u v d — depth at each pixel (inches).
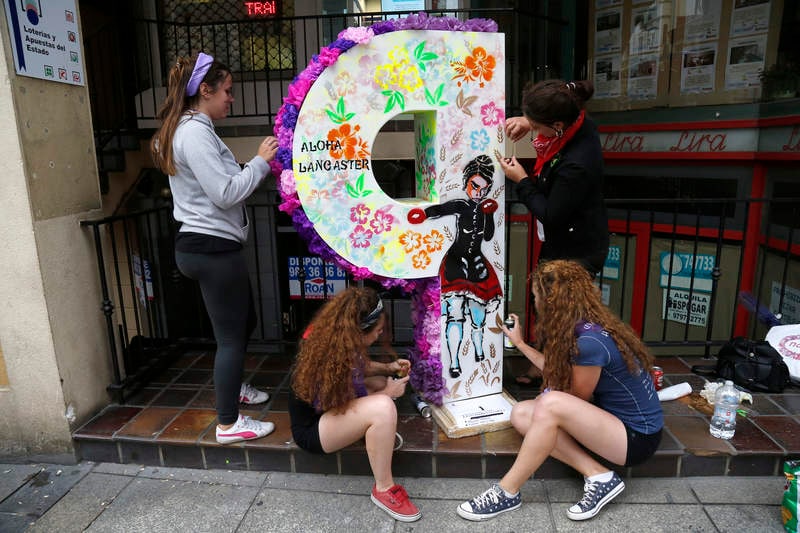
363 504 89.3
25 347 97.3
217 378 94.4
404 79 90.7
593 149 92.7
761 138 171.6
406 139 176.6
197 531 84.0
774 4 162.2
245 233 96.0
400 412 106.7
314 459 96.6
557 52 221.3
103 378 110.2
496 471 94.0
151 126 210.2
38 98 93.4
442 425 99.3
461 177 96.7
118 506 90.0
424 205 95.6
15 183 90.8
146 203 194.7
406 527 83.7
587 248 98.7
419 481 94.6
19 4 88.7
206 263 90.7
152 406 111.3
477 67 93.7
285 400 113.3
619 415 82.7
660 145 199.5
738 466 92.2
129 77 210.2
